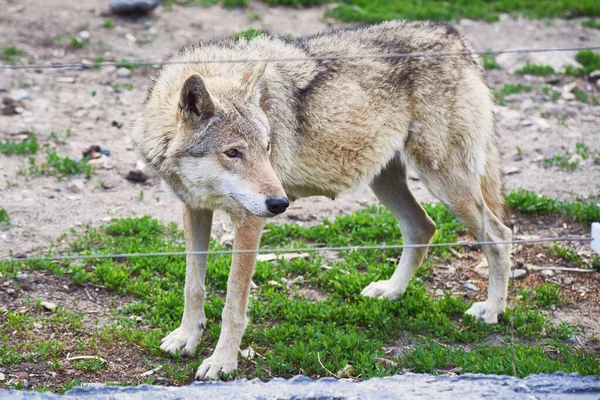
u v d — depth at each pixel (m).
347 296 9.82
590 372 7.97
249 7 20.59
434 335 9.01
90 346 8.44
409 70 9.08
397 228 11.39
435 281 10.39
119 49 17.59
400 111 9.07
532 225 11.78
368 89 8.87
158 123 8.06
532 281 10.38
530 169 13.60
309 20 20.00
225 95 7.79
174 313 9.14
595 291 10.14
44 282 9.63
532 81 17.25
